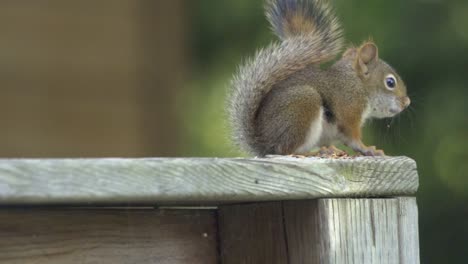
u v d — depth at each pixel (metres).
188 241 7.52
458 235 17.98
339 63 10.75
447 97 17.86
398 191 7.18
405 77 17.98
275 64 9.56
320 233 6.96
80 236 6.98
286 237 7.21
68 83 18.78
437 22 18.17
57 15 18.81
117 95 19.11
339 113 10.48
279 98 9.64
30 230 6.80
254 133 9.64
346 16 18.31
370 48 11.18
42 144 18.50
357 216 7.04
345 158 7.15
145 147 19.23
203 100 21.14
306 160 6.93
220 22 21.28
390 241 7.12
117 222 7.14
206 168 6.46
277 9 9.91
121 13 19.27
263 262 7.40
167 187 6.33
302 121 9.62
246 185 6.61
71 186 6.05
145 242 7.27
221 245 7.68
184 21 20.25
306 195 6.84
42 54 18.70
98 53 19.05
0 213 6.71
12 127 18.34
